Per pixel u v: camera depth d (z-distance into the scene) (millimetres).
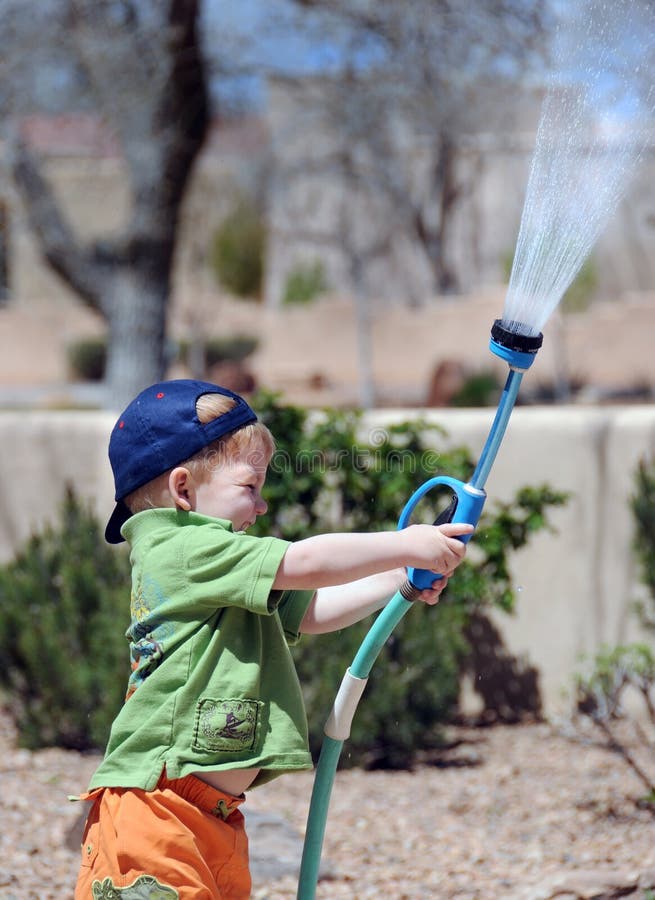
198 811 6590
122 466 7148
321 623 7262
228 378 19297
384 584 7270
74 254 34312
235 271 91812
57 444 19516
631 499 17141
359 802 14219
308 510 16062
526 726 17500
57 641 16156
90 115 33031
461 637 16938
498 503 16469
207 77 31812
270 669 6863
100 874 6668
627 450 17547
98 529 17578
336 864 11930
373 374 84438
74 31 29984
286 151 56406
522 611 18047
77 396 80188
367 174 55875
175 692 6680
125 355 34312
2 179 33406
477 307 78500
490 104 32656
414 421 16469
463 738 17016
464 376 52719
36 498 19547
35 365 91625
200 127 32406
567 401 62562
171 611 6770
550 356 67625
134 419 7133
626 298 77375
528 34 28266
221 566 6691
